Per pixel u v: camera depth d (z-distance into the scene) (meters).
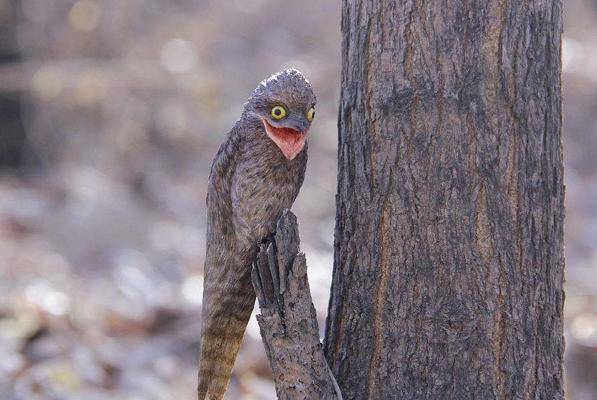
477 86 7.16
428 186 7.27
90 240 21.75
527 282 7.36
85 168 27.78
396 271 7.40
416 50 7.22
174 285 20.05
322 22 36.47
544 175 7.37
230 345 7.49
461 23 7.15
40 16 28.73
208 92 30.11
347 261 7.63
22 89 28.08
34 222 22.22
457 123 7.19
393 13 7.26
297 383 7.22
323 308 17.06
